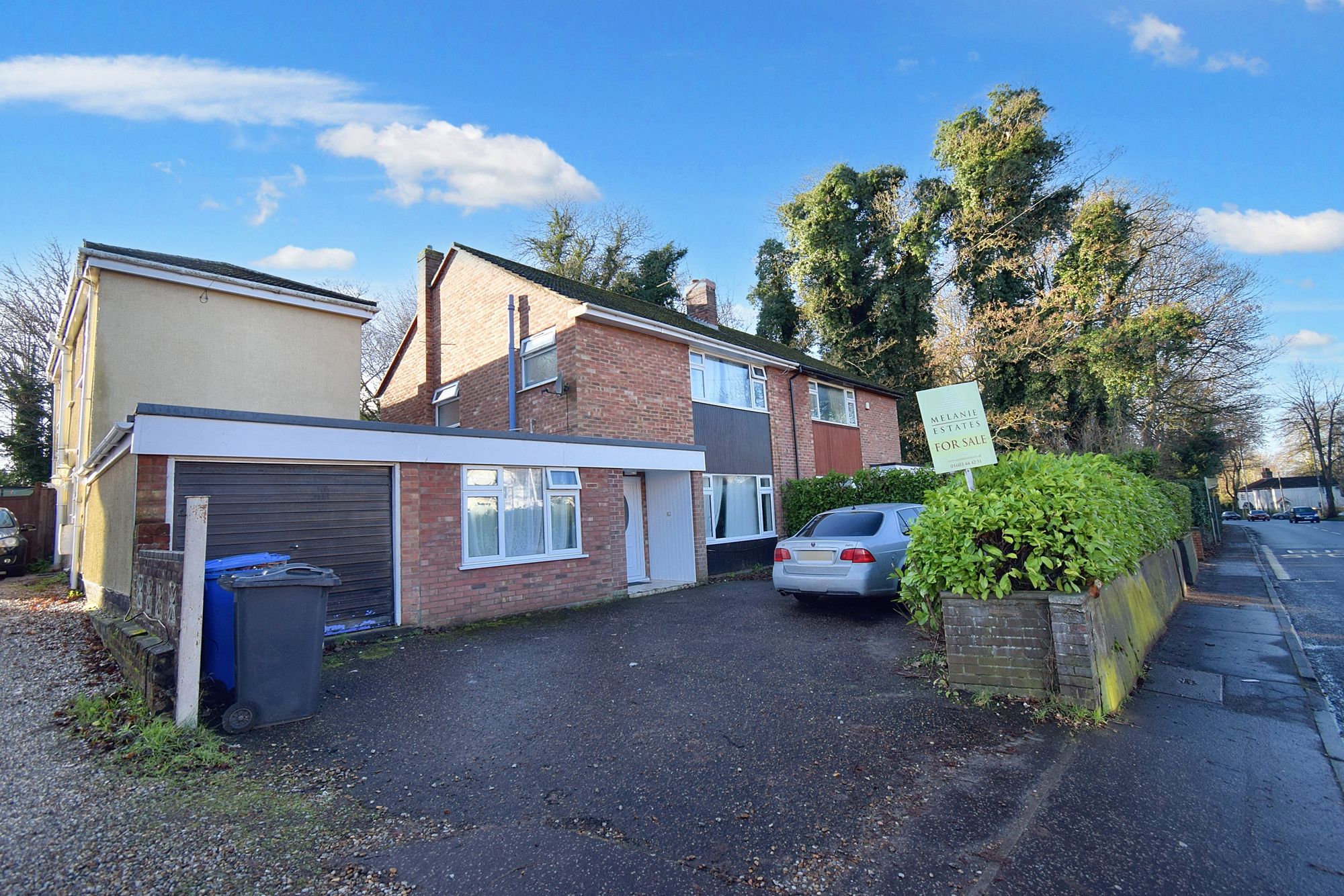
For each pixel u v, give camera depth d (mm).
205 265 12312
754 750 4297
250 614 4832
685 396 14047
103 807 3645
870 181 28844
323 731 4777
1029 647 4957
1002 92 27750
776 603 9664
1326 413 56812
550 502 9867
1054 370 26281
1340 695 5570
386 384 18188
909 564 5914
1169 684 5672
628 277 31609
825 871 2955
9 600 11172
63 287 23625
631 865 3043
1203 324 26094
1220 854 3057
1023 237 27391
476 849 3211
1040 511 4992
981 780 3783
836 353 28547
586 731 4727
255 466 7090
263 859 3129
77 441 12422
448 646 7289
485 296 14688
